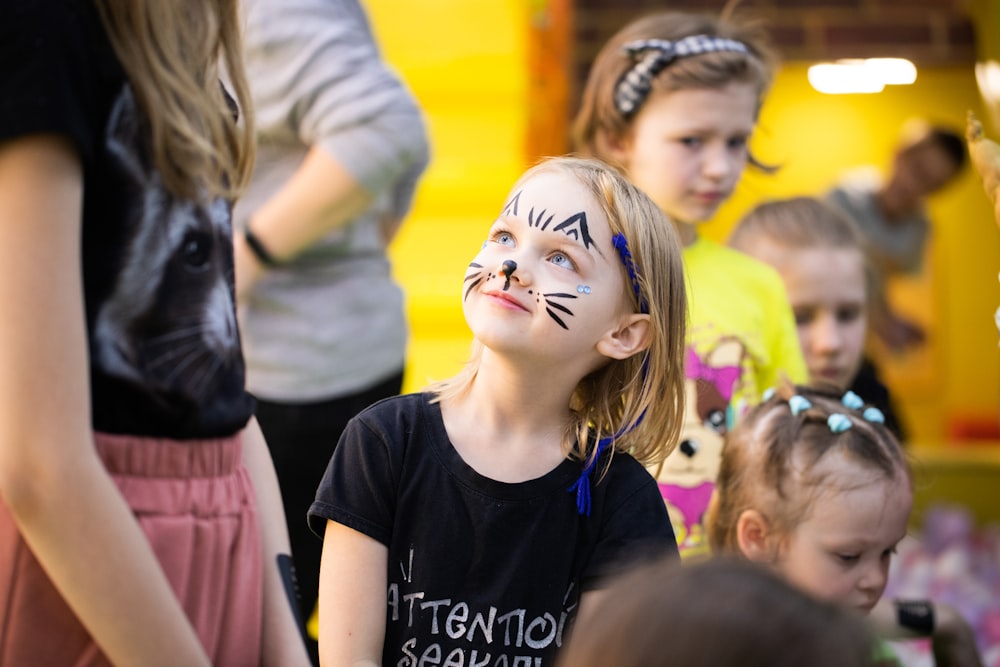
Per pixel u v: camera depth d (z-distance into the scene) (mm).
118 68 2287
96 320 2297
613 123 4281
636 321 2648
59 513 2129
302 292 4203
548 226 2584
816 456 3381
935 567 7070
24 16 2172
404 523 2590
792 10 9977
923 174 9734
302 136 4133
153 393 2357
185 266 2406
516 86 7531
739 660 1520
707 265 4254
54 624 2268
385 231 4605
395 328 4434
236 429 2559
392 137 4086
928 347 10102
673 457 3904
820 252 5062
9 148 2145
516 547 2561
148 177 2332
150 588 2217
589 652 1599
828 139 10164
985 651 5605
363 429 2648
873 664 1599
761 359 4188
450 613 2561
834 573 3354
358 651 2549
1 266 2137
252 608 2566
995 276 10055
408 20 7520
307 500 4180
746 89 4148
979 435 9961
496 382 2617
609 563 2570
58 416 2135
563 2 8086
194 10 2541
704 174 4117
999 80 7070
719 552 3557
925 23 9922
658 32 4328
